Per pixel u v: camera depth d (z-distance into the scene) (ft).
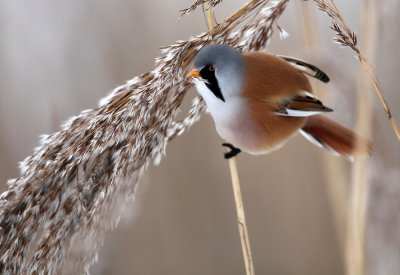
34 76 11.27
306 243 11.48
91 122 10.41
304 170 11.48
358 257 10.40
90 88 11.24
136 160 10.42
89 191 10.41
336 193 10.57
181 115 11.32
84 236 10.41
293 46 11.23
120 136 10.41
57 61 11.25
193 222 11.40
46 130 11.26
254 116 10.52
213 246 11.40
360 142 10.39
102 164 10.41
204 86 10.48
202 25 11.36
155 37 11.32
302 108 10.51
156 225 11.36
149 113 10.42
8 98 11.30
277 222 11.50
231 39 10.50
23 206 10.39
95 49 11.26
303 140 11.46
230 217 11.43
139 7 11.33
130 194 10.43
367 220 10.39
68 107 11.21
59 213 10.40
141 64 11.28
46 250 10.39
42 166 10.40
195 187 11.41
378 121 10.39
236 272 11.39
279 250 11.49
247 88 10.50
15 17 11.28
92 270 11.00
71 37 11.25
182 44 10.45
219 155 11.45
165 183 11.40
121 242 11.21
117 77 11.27
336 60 10.44
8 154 11.31
